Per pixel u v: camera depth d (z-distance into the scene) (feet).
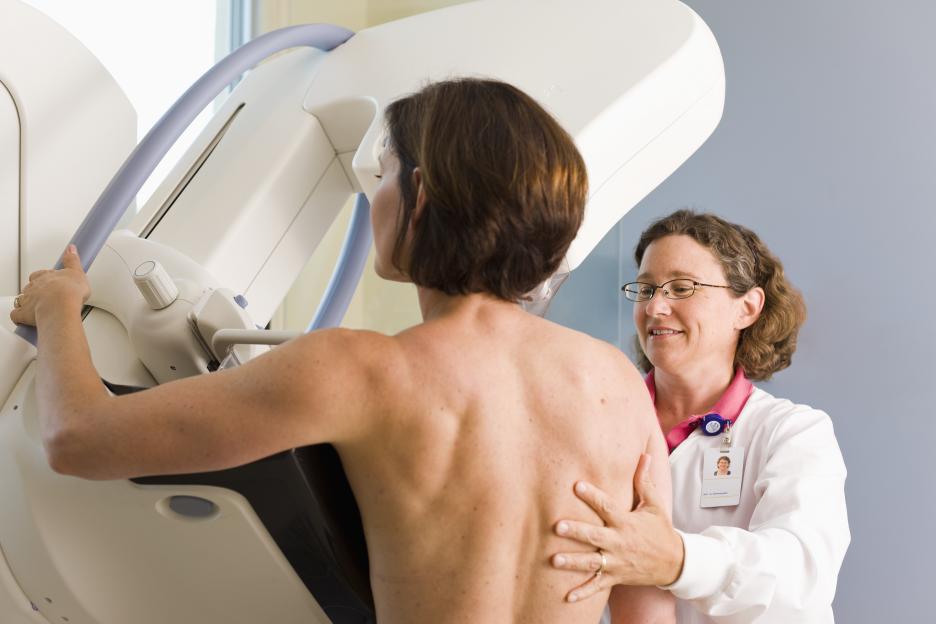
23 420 3.49
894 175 7.77
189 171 5.54
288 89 5.77
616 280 8.55
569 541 2.96
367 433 2.75
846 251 7.80
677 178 8.33
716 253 5.22
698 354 5.21
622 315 8.43
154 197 5.44
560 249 3.01
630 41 4.90
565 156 2.99
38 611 3.73
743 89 8.21
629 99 4.64
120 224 7.43
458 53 5.23
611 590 3.80
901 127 7.79
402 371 2.75
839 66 7.99
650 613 3.74
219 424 2.70
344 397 2.69
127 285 4.67
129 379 4.50
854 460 7.54
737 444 5.03
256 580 3.38
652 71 4.73
